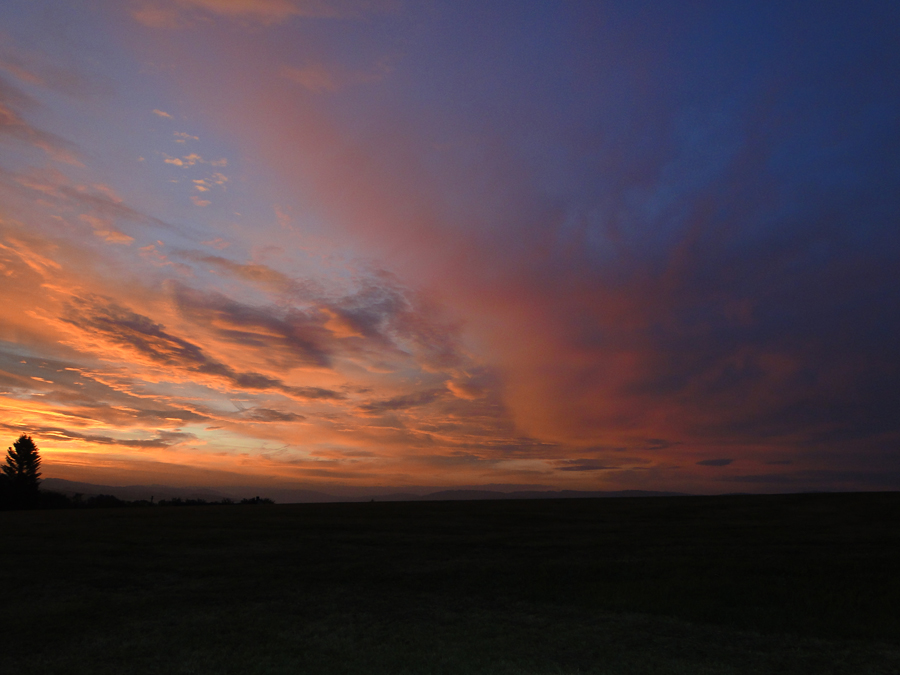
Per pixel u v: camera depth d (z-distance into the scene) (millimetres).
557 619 11773
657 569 16359
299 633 10781
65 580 15461
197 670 8836
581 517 31688
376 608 12664
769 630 10930
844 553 18859
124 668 8938
